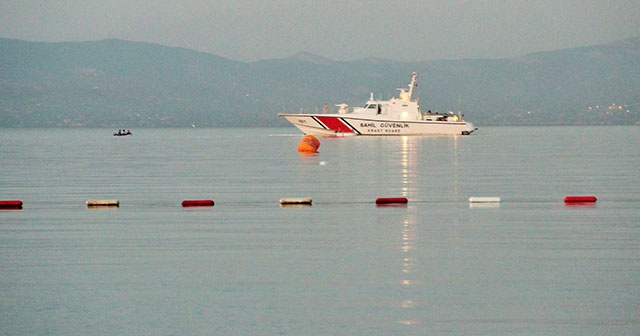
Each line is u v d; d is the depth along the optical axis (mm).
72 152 141500
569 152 129750
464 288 27047
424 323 23312
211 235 38344
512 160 104625
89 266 30844
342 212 47312
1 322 23578
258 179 72312
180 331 22750
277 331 22719
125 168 91312
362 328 22922
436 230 39688
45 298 26078
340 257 32438
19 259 32312
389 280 28250
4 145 186250
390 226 41188
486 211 47594
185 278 28719
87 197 57000
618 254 32875
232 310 24656
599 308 24594
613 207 49500
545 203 51906
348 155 118812
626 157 112500
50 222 43438
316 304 25234
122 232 39469
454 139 196750
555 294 26203
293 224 42062
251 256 32781
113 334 22531
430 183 67188
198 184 67188
